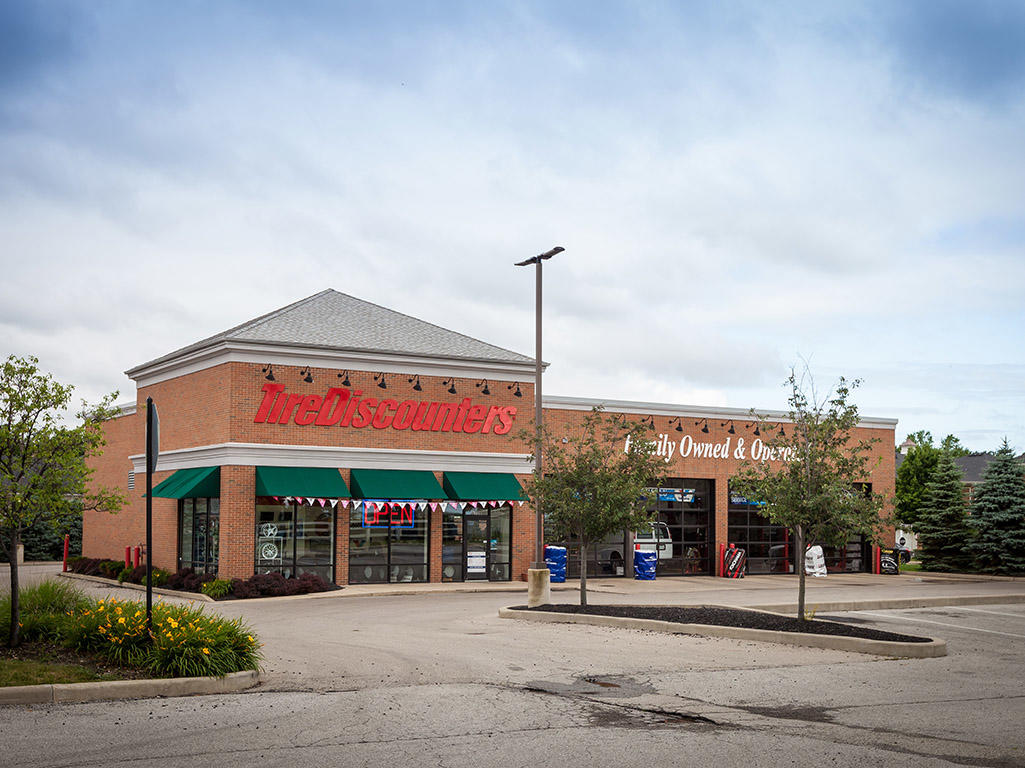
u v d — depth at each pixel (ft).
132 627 44.98
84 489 49.70
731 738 35.04
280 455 102.89
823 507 64.75
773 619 67.77
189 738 33.42
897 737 35.60
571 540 125.80
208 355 105.50
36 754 30.81
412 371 111.55
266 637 62.39
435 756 31.76
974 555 148.36
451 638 62.44
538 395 90.38
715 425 135.95
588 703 41.19
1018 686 47.52
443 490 111.04
